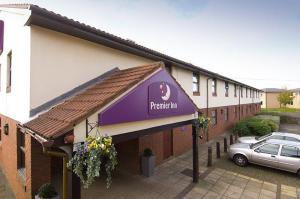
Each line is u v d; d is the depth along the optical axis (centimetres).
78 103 525
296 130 2445
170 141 1193
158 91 612
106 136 432
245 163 1059
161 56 992
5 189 792
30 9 509
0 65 944
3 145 920
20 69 647
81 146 397
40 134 423
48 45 605
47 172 598
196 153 848
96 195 750
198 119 827
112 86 561
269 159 995
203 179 899
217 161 1141
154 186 825
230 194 775
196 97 1437
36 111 573
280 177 944
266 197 761
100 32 671
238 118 2508
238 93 2533
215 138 1738
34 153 579
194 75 1446
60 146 395
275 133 1341
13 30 729
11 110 750
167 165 1066
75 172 379
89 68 718
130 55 889
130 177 908
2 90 902
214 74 1609
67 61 653
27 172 605
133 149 943
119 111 484
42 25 575
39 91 583
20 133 703
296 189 830
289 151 966
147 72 573
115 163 420
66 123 408
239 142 1286
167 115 650
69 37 661
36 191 580
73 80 668
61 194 695
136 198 732
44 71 595
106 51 782
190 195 758
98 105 441
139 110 543
